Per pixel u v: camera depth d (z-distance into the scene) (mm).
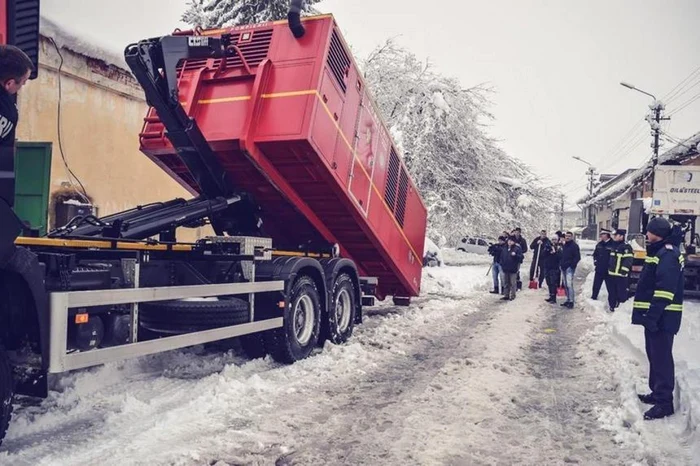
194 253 6043
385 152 8922
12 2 4324
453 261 29562
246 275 6406
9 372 3869
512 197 29062
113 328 4809
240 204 7461
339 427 4910
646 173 32281
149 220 6086
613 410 5449
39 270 3951
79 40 10383
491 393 6043
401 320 10766
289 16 6824
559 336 9594
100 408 5117
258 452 4316
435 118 25344
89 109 10797
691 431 4691
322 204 7840
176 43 6270
